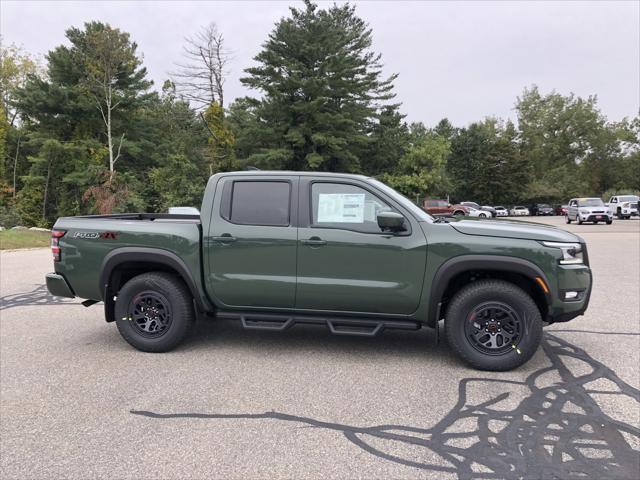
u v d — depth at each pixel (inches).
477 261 170.7
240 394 152.9
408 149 1851.6
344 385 160.6
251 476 107.1
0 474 108.1
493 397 150.6
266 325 189.0
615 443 121.7
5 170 1444.4
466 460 114.0
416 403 146.3
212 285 190.4
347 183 184.7
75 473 108.5
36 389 157.5
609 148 3006.9
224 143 1326.3
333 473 108.3
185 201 1246.3
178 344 196.7
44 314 270.4
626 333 223.1
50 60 1323.8
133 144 1374.3
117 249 195.0
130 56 1302.9
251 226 187.2
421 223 177.3
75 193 1382.9
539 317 168.9
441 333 224.8
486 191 2694.4
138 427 130.5
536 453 117.0
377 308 180.7
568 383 162.1
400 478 106.3
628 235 831.1
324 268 181.6
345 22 1883.6
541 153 3036.4
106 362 184.7
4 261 542.3
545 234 171.8
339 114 1483.8
